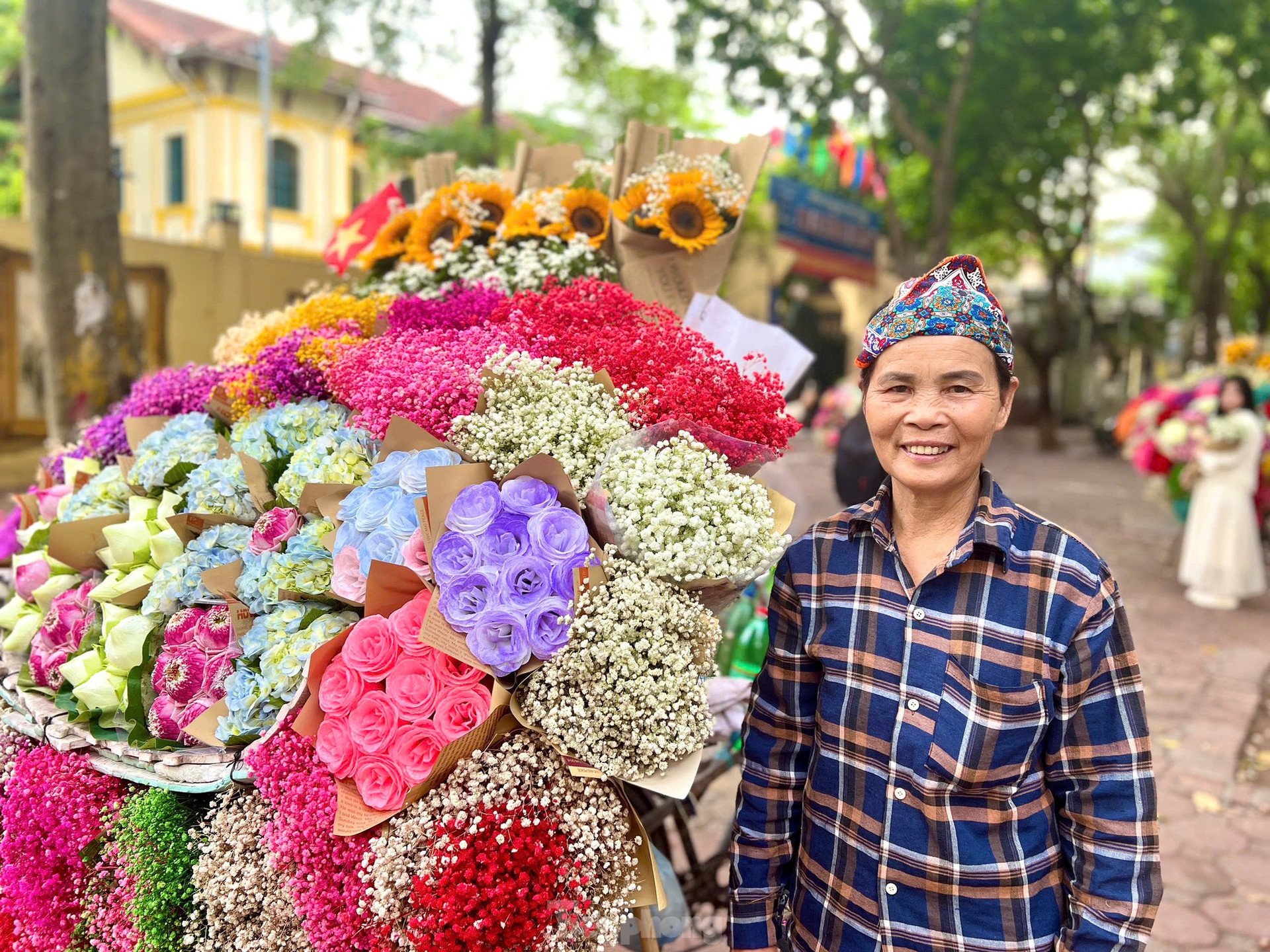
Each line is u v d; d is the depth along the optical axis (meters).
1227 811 3.38
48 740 1.69
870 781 1.29
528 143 2.68
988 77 11.18
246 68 16.30
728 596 1.45
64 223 4.18
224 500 1.68
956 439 1.21
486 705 1.26
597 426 1.49
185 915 1.51
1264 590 6.65
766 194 14.30
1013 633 1.20
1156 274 34.31
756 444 1.49
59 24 4.05
